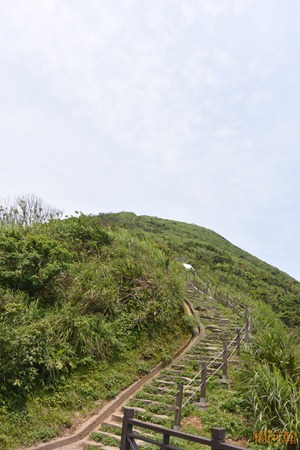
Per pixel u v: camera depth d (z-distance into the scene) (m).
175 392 9.80
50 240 12.45
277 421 7.57
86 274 12.97
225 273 32.84
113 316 12.55
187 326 14.48
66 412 8.70
